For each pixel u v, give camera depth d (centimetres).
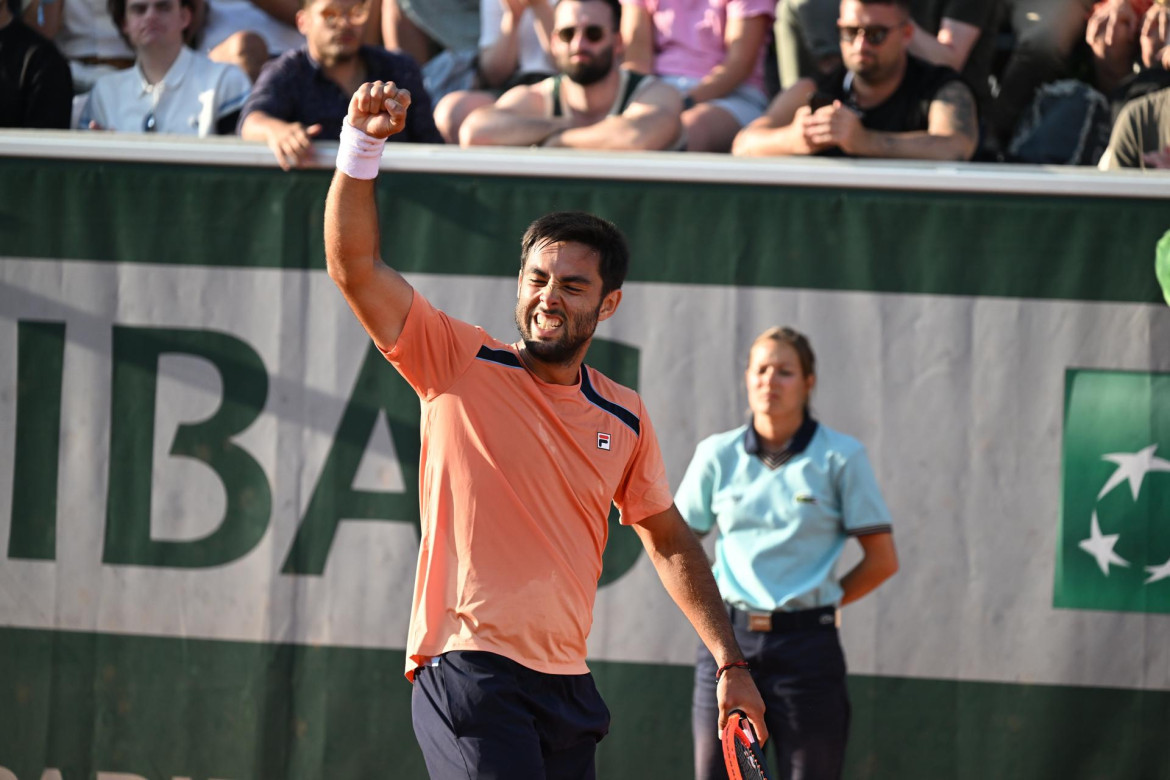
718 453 1501
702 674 1446
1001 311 1655
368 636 1667
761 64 2077
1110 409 1642
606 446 956
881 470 1656
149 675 1678
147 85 1948
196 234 1712
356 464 1686
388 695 1659
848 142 1691
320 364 1697
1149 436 1636
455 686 888
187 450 1697
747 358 1673
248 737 1662
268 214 1709
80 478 1700
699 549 1040
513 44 2111
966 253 1661
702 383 1675
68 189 1720
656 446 1020
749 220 1678
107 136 1722
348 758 1653
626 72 1903
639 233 1684
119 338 1709
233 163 1712
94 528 1695
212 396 1702
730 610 1446
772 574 1434
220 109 1938
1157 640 1616
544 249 922
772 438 1489
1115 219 1648
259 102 1756
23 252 1719
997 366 1653
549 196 1692
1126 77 1936
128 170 1722
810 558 1440
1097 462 1639
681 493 1516
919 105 1784
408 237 1700
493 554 905
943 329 1661
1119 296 1645
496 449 912
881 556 1459
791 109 1880
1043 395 1648
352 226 855
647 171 1678
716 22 2056
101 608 1686
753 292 1677
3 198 1723
